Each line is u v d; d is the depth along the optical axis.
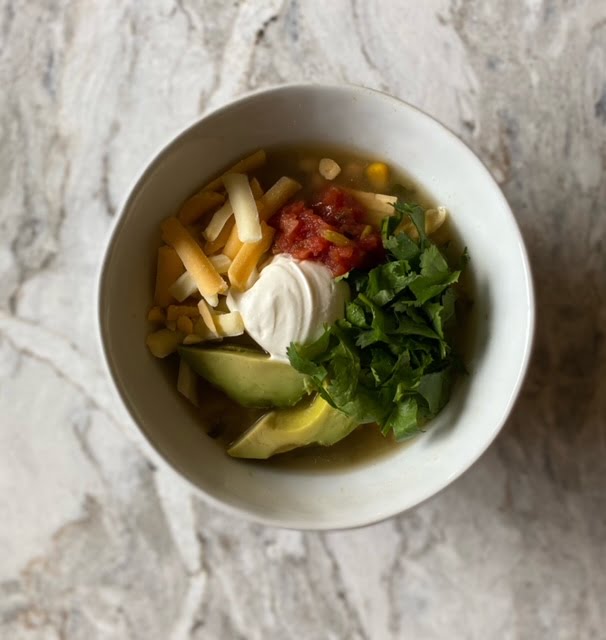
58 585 0.38
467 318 0.34
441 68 0.38
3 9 0.40
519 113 0.38
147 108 0.39
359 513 0.32
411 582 0.38
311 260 0.34
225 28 0.39
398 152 0.35
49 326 0.39
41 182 0.39
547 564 0.37
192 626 0.38
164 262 0.34
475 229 0.34
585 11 0.39
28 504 0.39
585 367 0.38
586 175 0.38
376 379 0.32
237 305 0.35
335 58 0.39
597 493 0.38
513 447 0.38
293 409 0.35
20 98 0.39
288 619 0.38
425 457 0.34
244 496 0.33
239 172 0.35
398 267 0.33
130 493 0.38
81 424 0.39
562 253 0.38
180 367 0.35
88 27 0.39
